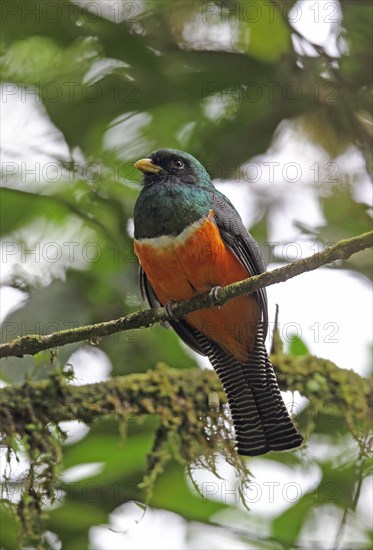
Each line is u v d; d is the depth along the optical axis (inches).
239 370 387.2
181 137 523.8
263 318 387.5
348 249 302.8
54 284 484.4
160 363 406.6
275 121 516.7
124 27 498.0
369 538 427.8
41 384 384.8
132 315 338.3
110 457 420.5
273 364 417.1
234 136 520.1
